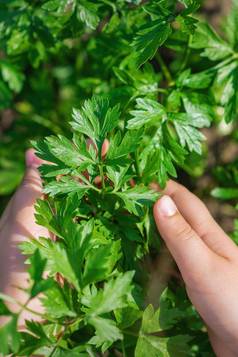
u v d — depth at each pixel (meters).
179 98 0.41
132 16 0.41
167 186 0.41
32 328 0.32
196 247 0.36
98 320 0.32
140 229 0.37
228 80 0.42
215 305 0.36
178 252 0.36
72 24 0.41
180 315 0.35
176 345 0.35
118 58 0.45
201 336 0.40
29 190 0.38
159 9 0.36
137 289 0.36
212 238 0.39
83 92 0.51
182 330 0.40
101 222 0.37
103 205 0.37
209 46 0.42
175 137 0.44
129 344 0.36
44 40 0.43
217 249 0.38
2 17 0.43
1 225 0.38
